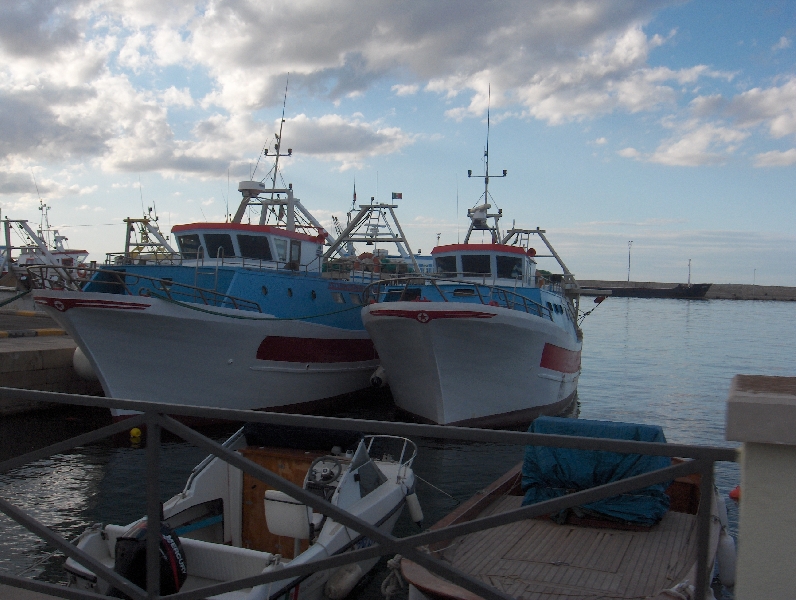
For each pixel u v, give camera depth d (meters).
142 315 13.56
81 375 18.19
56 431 16.05
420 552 2.71
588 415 20.06
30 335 22.72
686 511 8.13
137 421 3.16
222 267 16.50
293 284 17.33
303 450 8.56
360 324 20.06
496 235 21.95
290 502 6.97
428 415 15.70
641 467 7.19
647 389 25.55
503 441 2.47
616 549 6.61
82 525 9.87
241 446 8.67
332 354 18.27
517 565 6.21
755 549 2.27
